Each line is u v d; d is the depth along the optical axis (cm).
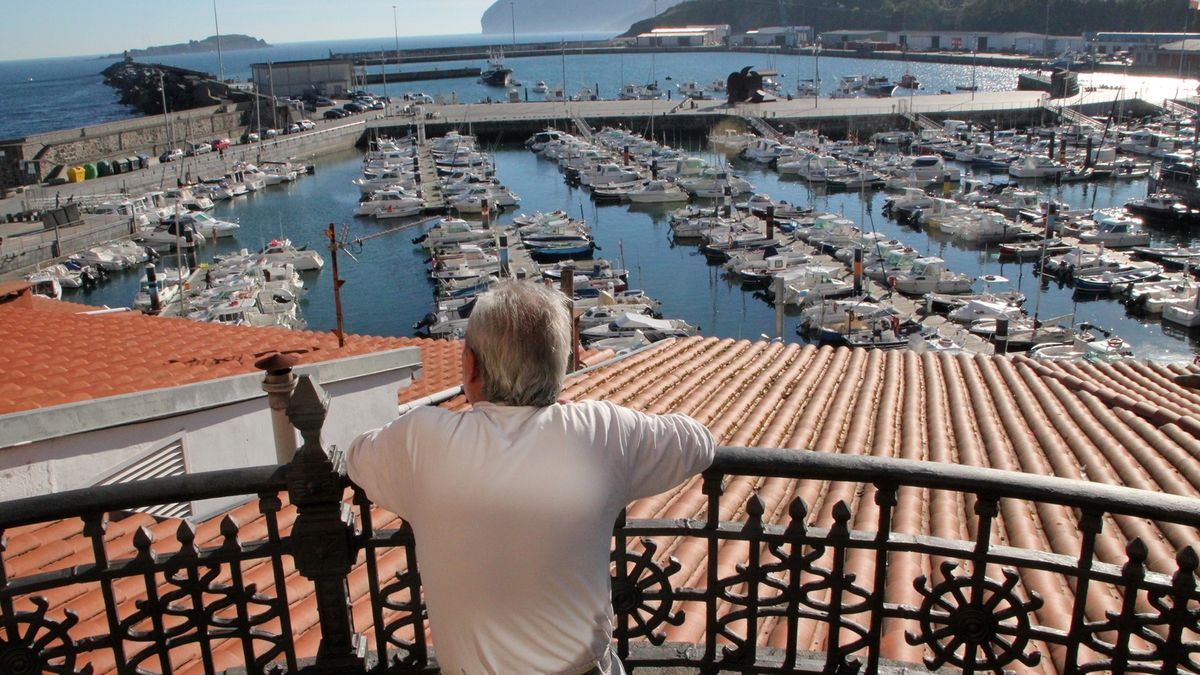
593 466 232
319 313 4566
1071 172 7394
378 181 7262
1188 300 4206
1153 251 4994
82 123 14625
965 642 307
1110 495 282
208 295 4403
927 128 9388
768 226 5316
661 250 5616
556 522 227
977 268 5059
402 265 5338
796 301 4491
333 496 297
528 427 233
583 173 7469
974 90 11312
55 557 576
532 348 235
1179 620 287
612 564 345
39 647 295
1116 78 13738
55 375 800
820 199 7025
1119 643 294
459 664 237
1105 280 4538
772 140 8762
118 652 300
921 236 5794
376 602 320
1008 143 8488
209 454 730
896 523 686
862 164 7575
